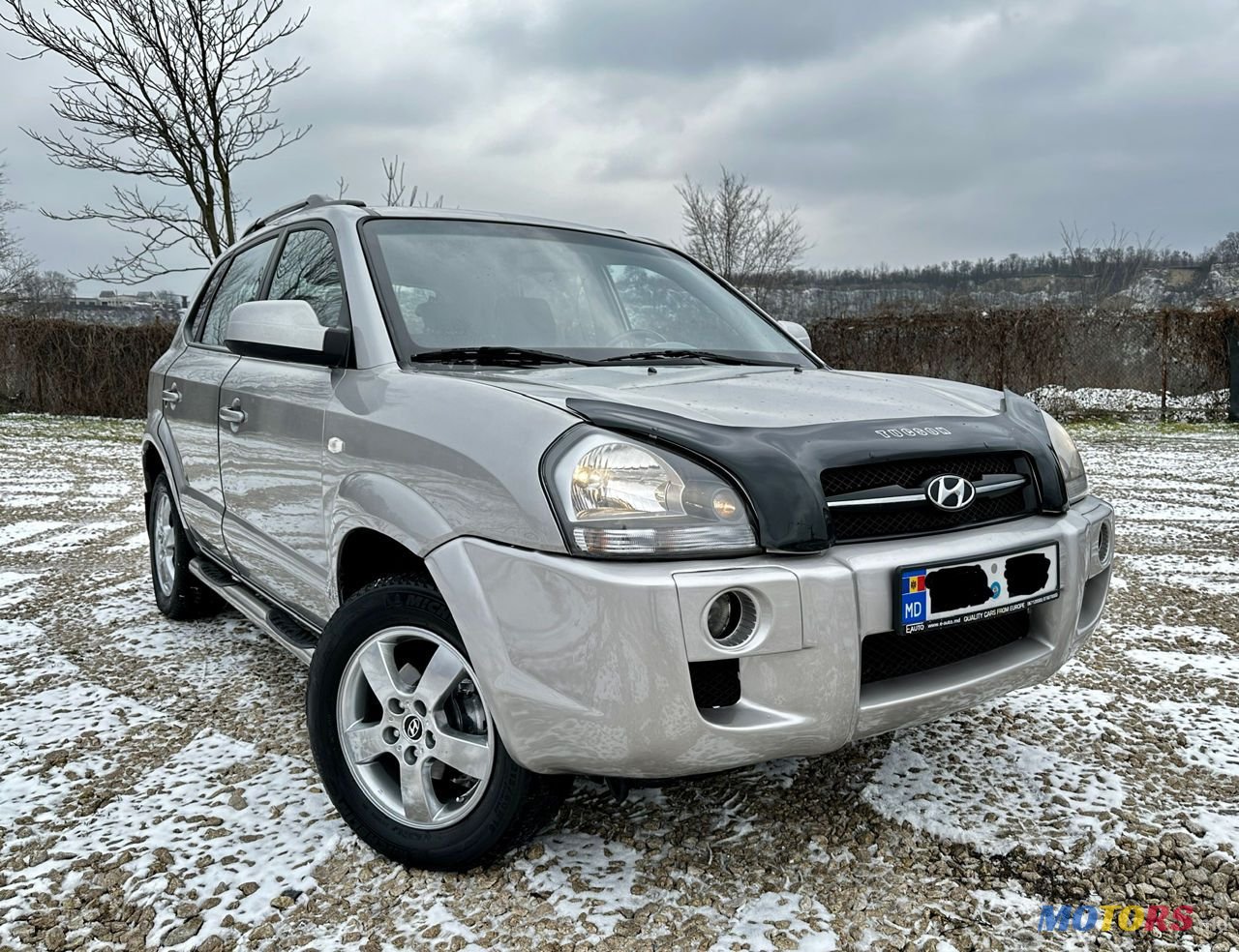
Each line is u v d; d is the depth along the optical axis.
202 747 2.74
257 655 3.59
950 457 2.05
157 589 4.15
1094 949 1.79
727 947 1.79
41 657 3.58
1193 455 10.47
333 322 2.62
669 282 3.26
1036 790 2.44
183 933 1.85
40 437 12.91
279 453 2.68
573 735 1.75
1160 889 2.00
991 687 2.04
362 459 2.22
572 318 2.81
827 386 2.40
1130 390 15.35
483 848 1.96
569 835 2.21
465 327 2.57
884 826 2.25
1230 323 14.47
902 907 1.93
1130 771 2.56
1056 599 2.13
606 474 1.77
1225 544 5.70
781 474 1.81
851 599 1.81
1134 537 5.91
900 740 2.76
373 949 1.79
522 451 1.84
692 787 2.46
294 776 2.54
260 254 3.48
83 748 2.73
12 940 1.83
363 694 2.19
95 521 6.65
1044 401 15.43
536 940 1.81
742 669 1.77
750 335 3.18
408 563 2.32
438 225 2.92
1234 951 1.79
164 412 3.88
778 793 2.42
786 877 2.04
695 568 1.73
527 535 1.79
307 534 2.53
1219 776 2.53
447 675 1.99
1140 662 3.49
